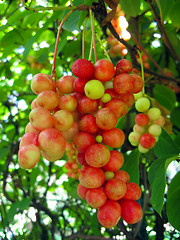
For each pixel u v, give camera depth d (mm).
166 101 231
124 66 99
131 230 178
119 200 96
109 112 90
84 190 99
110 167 94
